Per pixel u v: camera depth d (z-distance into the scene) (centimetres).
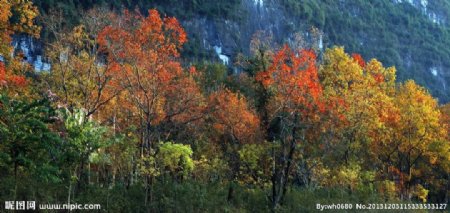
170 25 2694
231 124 3259
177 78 3108
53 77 2848
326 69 3419
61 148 1900
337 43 14988
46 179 1792
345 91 3262
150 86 2606
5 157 1697
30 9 2994
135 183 2531
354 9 17350
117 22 2753
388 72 3959
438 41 18825
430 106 3869
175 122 3195
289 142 2998
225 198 2594
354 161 3359
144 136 2686
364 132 3297
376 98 3431
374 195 3108
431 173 4559
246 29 13100
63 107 2103
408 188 3828
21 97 2469
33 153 1855
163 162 2434
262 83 2944
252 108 3647
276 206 2611
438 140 3697
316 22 14800
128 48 2594
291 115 2784
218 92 3744
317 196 2981
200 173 3016
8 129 1745
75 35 2769
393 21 18362
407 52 16800
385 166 3916
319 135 3167
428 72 16700
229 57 12262
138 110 2762
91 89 2709
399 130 3647
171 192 2417
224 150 3406
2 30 2677
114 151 2444
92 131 1981
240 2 13275
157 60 2656
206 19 12362
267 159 2997
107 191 2238
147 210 2188
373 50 15975
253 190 2827
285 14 14175
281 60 2819
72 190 2097
